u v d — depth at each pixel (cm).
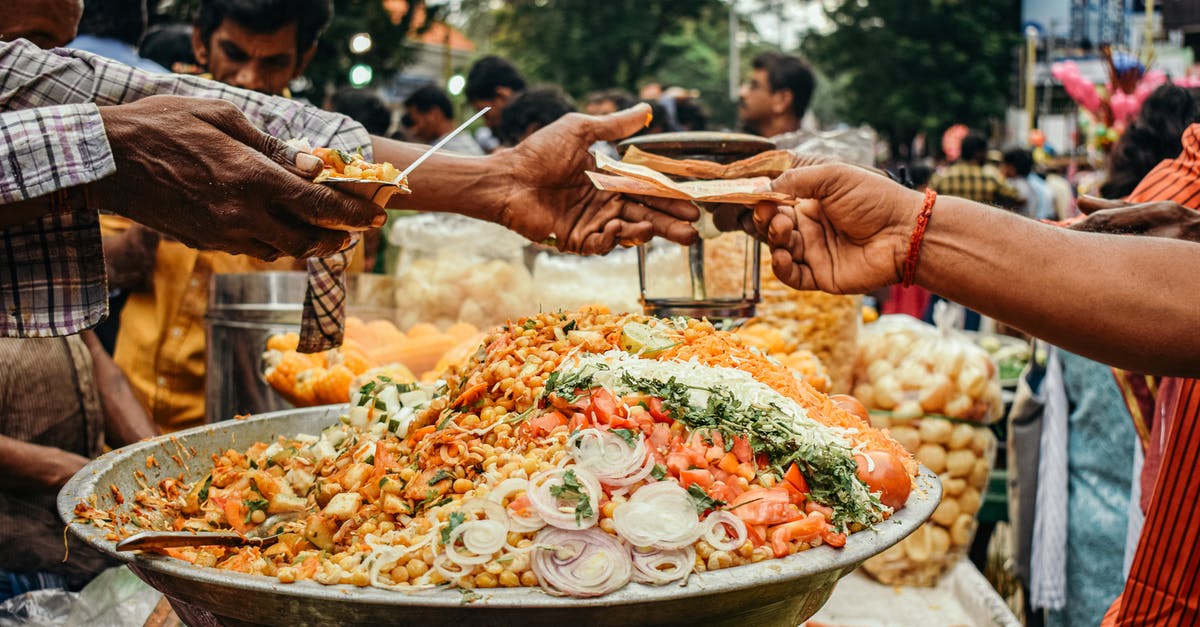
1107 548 282
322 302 184
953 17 2083
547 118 436
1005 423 353
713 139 174
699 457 116
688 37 3491
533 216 185
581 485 107
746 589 102
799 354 217
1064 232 128
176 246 285
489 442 123
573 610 100
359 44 540
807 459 120
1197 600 167
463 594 99
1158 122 281
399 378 169
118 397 255
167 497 149
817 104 3028
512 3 2464
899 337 270
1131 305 121
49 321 132
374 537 109
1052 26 1216
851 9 2183
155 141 116
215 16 276
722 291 204
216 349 243
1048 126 1102
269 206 121
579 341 137
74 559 217
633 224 181
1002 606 212
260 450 162
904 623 227
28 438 215
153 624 173
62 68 151
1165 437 222
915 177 827
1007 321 129
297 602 101
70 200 115
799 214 145
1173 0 588
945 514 253
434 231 279
